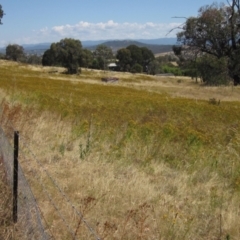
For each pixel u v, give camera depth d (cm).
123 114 1403
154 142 952
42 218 513
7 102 1395
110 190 632
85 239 483
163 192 666
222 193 650
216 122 1411
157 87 4506
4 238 470
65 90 2664
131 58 12731
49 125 1083
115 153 843
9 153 604
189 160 847
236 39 5762
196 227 538
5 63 7175
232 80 5403
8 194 546
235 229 536
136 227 508
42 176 680
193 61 6062
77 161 802
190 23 5928
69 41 8381
